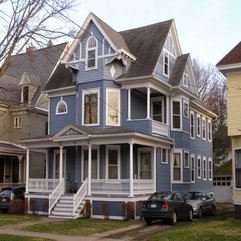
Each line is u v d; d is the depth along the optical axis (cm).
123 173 2820
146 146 2886
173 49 3328
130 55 2941
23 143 2962
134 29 3384
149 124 2783
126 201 2433
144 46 3128
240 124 2298
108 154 2830
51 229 1964
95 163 2872
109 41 2891
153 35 3206
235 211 2295
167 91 3100
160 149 2961
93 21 2975
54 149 3155
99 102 2886
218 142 5634
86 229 1975
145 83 2834
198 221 2308
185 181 3188
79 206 2545
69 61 3064
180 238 1622
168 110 3102
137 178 2858
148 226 2112
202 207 2575
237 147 2328
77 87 3014
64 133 2727
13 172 3950
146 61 2961
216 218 2475
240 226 1922
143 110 3083
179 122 3170
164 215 2112
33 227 2017
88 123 2919
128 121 2867
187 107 3338
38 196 2766
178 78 3150
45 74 4106
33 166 3841
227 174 4419
